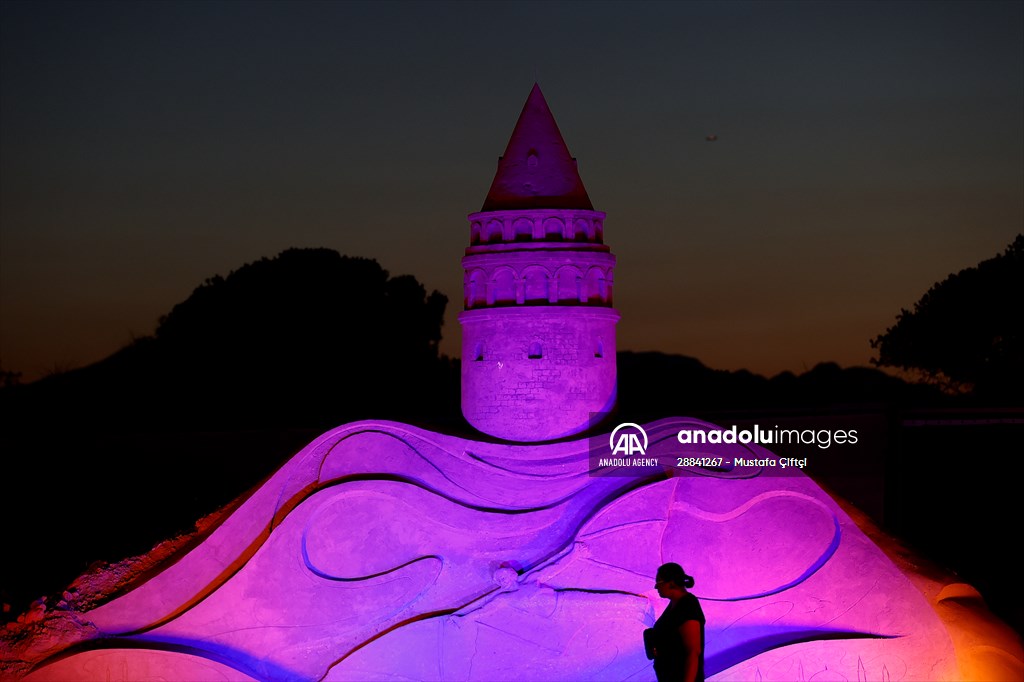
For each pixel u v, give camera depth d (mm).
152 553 16062
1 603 15516
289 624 14812
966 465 19406
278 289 33469
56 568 16328
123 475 19906
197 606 14820
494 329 16156
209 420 30828
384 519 15062
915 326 32656
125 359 33469
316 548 14977
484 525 15039
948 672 13984
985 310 31281
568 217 16609
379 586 14914
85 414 31625
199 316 33312
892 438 19422
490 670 14672
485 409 16125
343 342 33312
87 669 14523
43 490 19531
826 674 14133
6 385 33062
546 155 17016
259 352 32625
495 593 14789
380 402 33062
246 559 15078
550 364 15961
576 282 16406
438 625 14719
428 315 35781
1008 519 19031
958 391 33312
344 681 14578
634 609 14695
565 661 14656
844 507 15367
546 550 14984
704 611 14641
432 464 15320
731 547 14742
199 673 14508
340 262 34719
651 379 32281
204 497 18062
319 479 15289
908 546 14922
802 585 14523
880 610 14281
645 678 14539
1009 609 17422
